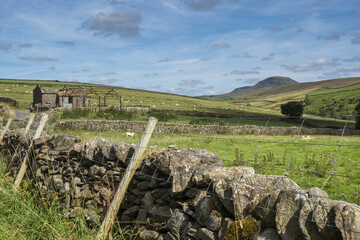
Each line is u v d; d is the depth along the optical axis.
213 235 3.78
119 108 58.16
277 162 12.45
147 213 5.14
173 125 29.62
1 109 47.56
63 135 7.82
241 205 3.56
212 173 4.20
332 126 53.62
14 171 8.78
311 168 9.92
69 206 6.61
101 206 5.94
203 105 114.81
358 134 38.69
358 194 7.64
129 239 5.14
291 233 3.06
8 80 172.75
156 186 5.13
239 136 27.38
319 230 2.83
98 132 26.58
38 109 59.81
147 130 5.59
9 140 10.63
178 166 4.69
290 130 34.66
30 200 6.46
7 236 5.12
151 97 121.62
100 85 181.25
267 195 3.39
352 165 11.43
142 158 5.50
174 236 4.39
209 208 3.99
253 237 3.34
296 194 3.12
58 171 7.43
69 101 65.62
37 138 8.56
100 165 6.38
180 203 4.52
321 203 2.91
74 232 5.50
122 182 5.36
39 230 5.44
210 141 19.83
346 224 2.69
